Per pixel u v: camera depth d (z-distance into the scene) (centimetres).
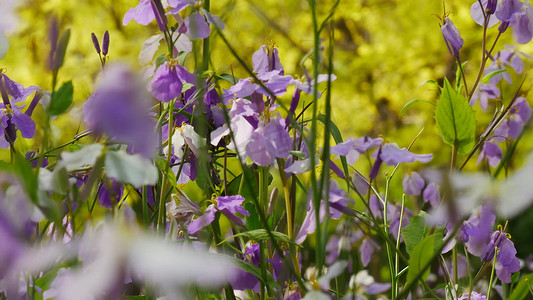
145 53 82
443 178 64
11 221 50
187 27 79
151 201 87
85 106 72
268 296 80
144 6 81
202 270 37
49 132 69
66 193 69
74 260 60
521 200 62
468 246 83
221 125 85
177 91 78
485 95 102
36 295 73
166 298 73
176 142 83
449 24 92
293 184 81
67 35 67
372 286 73
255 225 86
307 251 100
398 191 120
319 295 70
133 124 50
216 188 86
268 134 79
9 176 65
